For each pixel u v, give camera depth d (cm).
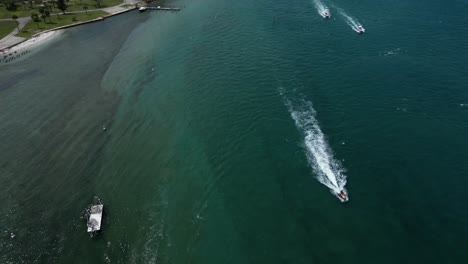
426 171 6184
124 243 5391
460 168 6222
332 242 5128
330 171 6256
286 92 8406
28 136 7750
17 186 6481
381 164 6350
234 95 8475
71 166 6875
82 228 5650
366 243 5091
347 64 9388
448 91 8119
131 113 8294
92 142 7469
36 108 8662
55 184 6488
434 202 5644
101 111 8444
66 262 5188
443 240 5094
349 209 5578
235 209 5750
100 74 10006
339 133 7112
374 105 7806
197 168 6606
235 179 6281
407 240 5103
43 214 5912
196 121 7794
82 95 9094
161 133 7581
